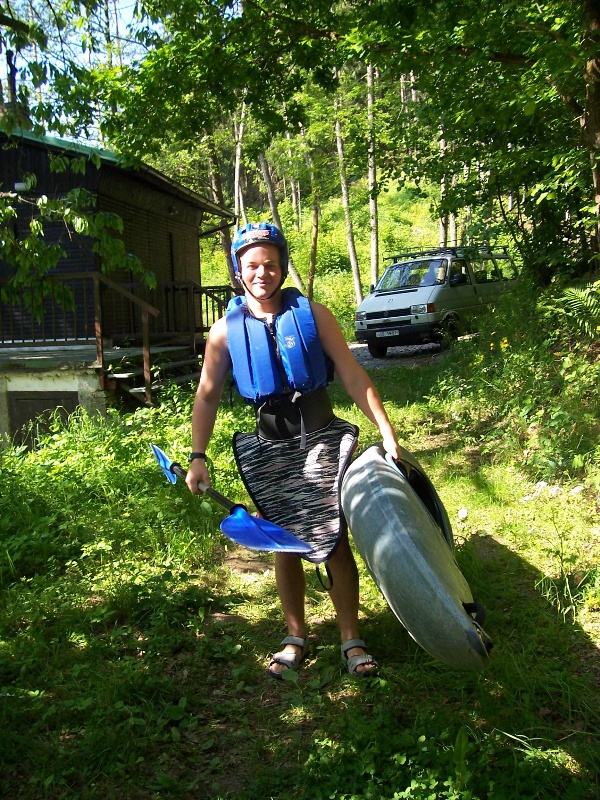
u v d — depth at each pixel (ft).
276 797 7.99
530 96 21.50
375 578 8.89
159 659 10.94
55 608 12.72
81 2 18.08
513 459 18.89
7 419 31.07
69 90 17.13
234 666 10.79
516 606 11.68
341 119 63.10
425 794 7.68
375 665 10.13
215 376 10.27
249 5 29.53
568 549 13.39
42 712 9.59
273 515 10.19
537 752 8.14
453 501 17.06
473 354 30.40
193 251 56.85
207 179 84.43
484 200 32.40
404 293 46.34
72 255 40.68
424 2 23.02
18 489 18.24
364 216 83.66
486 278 50.47
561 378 20.18
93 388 29.99
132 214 45.01
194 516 17.04
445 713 9.08
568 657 10.14
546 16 20.25
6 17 15.79
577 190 27.09
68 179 39.63
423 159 37.63
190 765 8.68
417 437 23.82
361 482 9.39
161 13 27.53
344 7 31.14
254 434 10.46
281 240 9.75
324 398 10.25
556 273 28.76
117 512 17.54
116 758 8.68
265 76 32.91
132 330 44.68
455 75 23.00
